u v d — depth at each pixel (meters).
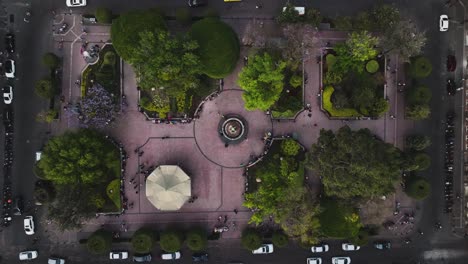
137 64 58.97
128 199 69.75
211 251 71.19
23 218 69.25
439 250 72.88
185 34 64.56
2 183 68.69
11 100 68.06
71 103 68.31
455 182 72.56
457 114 72.19
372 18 64.81
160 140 69.38
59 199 60.34
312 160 60.47
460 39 71.44
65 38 67.88
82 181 61.84
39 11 67.88
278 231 70.56
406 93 70.38
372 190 55.81
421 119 71.50
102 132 68.25
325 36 69.56
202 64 60.75
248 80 60.44
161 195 64.19
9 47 67.44
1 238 69.12
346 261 71.44
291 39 60.97
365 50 61.38
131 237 70.06
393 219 72.00
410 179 69.88
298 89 68.88
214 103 69.31
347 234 64.44
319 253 71.94
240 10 69.06
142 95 68.19
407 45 62.38
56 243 69.50
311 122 70.31
